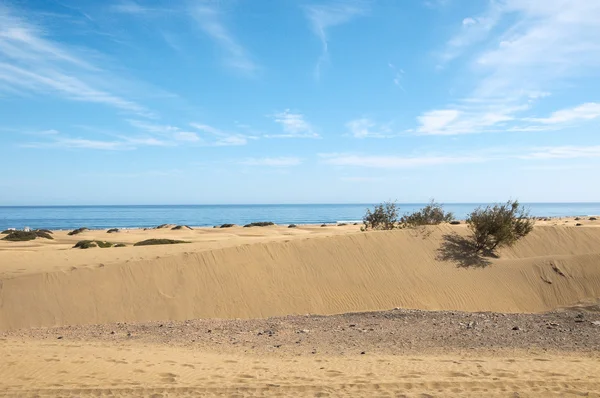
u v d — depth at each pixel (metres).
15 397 6.86
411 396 6.85
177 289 21.25
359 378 7.73
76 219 145.12
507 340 11.32
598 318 13.98
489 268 26.72
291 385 7.38
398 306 22.78
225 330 13.68
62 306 19.03
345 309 22.12
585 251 30.55
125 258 23.64
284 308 21.47
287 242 26.12
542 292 25.06
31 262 22.64
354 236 27.95
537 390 7.10
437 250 28.00
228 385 7.41
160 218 149.25
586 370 8.27
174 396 6.95
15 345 10.79
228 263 23.38
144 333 13.38
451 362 8.98
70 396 6.93
